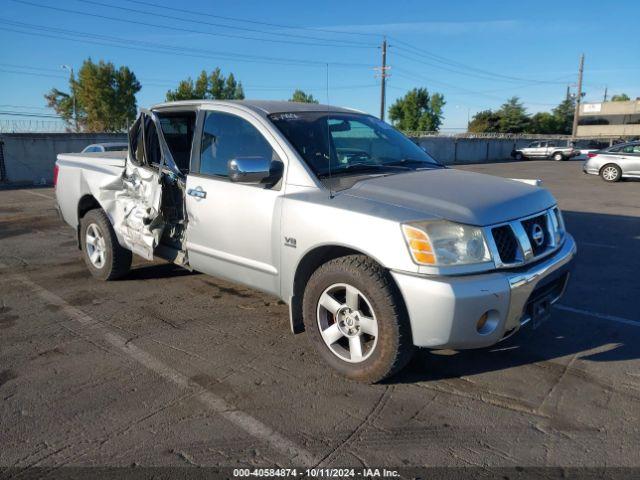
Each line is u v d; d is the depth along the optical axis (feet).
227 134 14.44
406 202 11.16
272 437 9.73
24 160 68.90
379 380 11.40
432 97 226.99
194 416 10.43
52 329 14.94
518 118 284.61
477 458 9.09
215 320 15.56
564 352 13.26
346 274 11.14
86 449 9.39
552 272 11.46
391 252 10.52
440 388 11.50
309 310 12.15
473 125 290.56
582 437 9.67
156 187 15.94
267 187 13.04
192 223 15.01
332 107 16.03
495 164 116.98
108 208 18.08
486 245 10.49
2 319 15.75
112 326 15.14
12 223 33.53
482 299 10.15
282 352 13.33
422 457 9.14
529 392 11.31
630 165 59.67
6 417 10.43
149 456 9.19
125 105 150.10
